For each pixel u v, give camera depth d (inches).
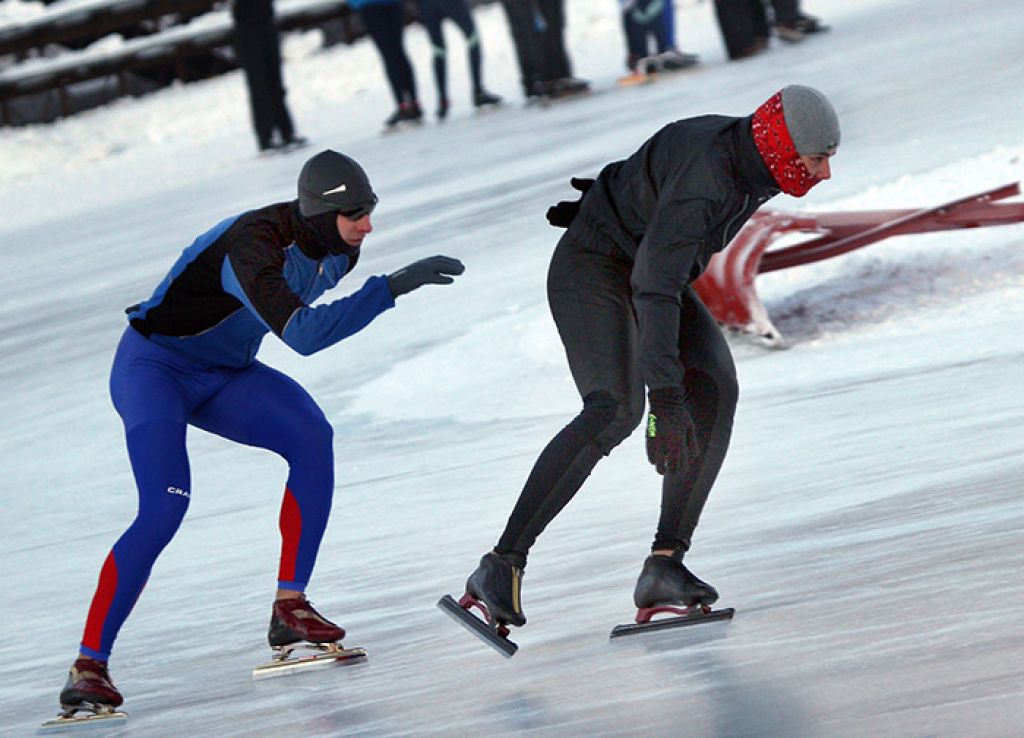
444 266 417.1
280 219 445.7
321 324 417.1
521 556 418.9
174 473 455.2
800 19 2033.7
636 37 2105.1
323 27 3189.0
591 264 430.9
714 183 406.3
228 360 473.1
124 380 466.6
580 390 427.5
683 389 416.2
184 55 3166.8
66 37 3221.0
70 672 440.8
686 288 434.3
